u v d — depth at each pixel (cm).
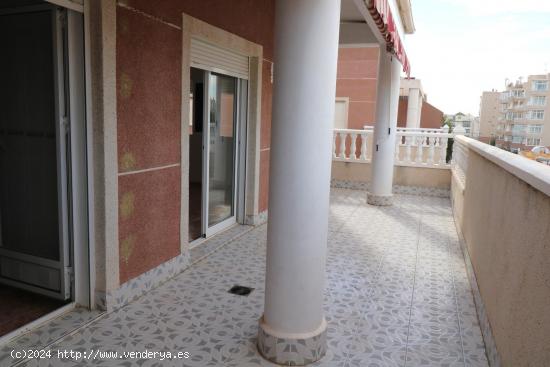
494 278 308
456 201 718
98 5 298
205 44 469
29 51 328
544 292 180
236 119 589
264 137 626
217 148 559
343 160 1009
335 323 340
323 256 278
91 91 310
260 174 621
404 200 890
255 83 584
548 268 178
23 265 354
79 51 305
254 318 341
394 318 354
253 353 290
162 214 396
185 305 359
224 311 351
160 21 367
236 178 608
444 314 364
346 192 966
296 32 248
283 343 276
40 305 335
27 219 353
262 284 411
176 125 405
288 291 272
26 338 292
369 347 305
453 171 859
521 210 241
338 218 709
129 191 349
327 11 249
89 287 333
